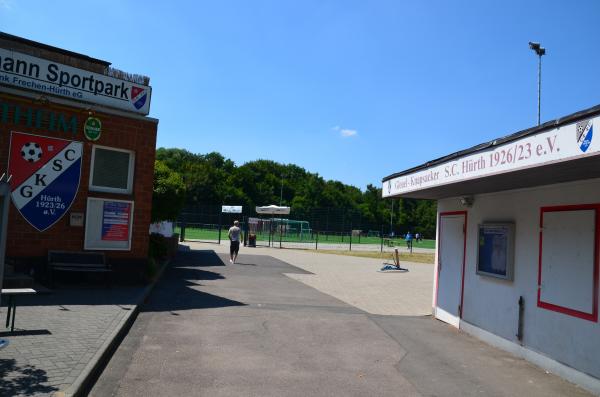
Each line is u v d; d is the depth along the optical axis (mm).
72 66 11430
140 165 12195
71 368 5398
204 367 6316
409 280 19094
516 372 6918
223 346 7426
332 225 50750
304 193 103188
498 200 8758
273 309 10875
